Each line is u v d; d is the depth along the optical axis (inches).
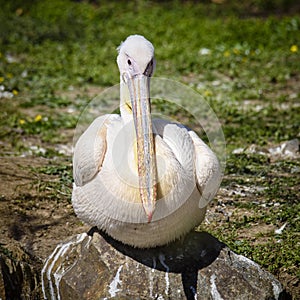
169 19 984.3
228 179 460.1
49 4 1038.4
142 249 316.2
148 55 310.3
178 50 844.0
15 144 529.7
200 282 306.7
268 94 698.2
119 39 901.2
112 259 312.3
